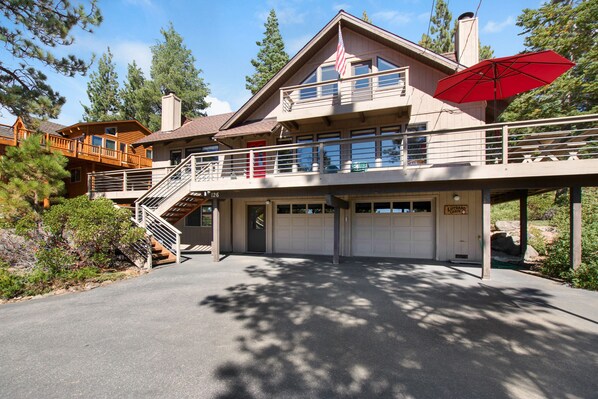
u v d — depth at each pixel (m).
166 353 3.69
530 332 4.24
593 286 6.47
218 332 4.34
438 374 3.16
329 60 12.80
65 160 11.27
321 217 12.90
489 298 5.96
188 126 16.92
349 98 12.14
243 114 13.88
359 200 12.27
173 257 11.01
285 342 3.98
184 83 36.12
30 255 7.89
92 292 6.63
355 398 2.75
